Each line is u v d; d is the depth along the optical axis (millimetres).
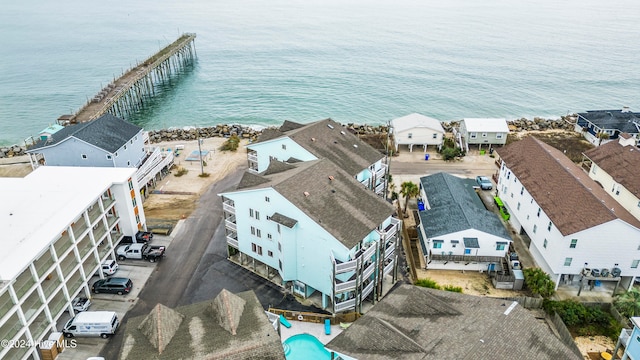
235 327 29312
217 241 50938
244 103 111938
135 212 49594
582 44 174875
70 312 38625
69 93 120375
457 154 74188
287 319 39438
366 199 42500
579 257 41438
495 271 45719
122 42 187250
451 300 32469
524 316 30500
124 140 59188
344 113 105312
